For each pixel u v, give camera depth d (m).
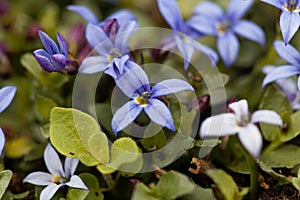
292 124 0.14
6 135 0.15
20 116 0.16
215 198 0.13
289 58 0.14
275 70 0.14
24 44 0.17
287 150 0.14
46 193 0.13
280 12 0.14
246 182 0.14
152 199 0.13
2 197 0.14
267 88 0.15
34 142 0.16
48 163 0.14
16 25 0.18
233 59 0.16
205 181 0.14
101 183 0.14
